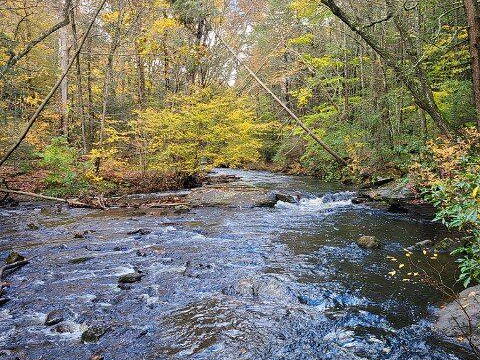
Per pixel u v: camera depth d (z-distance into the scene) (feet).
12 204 42.68
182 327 15.20
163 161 57.82
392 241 27.20
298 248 25.88
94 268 22.06
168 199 46.01
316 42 77.97
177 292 18.65
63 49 66.23
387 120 53.42
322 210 40.04
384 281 19.63
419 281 19.48
